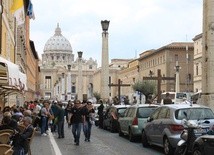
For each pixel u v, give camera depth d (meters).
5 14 30.91
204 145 10.91
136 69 144.00
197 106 15.73
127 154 16.25
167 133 15.44
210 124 14.34
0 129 13.38
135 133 20.64
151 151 17.16
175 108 15.65
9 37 35.00
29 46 88.50
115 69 194.62
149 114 20.81
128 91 136.62
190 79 109.75
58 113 24.45
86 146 19.47
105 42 45.41
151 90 68.69
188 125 13.11
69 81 100.00
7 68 13.37
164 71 111.75
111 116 28.25
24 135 11.76
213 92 19.97
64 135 26.55
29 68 87.44
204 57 20.33
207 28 20.12
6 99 31.36
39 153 16.92
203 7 20.52
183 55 111.31
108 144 20.23
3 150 9.77
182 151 13.11
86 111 20.38
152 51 125.50
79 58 73.50
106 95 46.44
